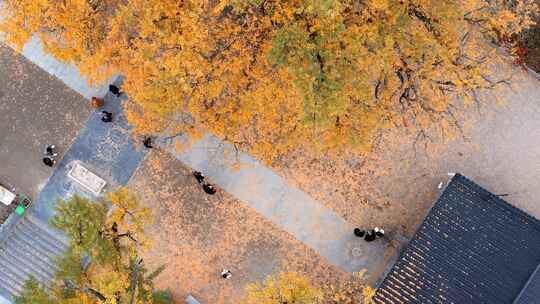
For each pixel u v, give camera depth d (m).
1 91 28.05
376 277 27.02
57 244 27.62
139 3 18.44
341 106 17.44
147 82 19.38
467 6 19.50
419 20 19.67
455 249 23.94
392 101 25.27
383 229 27.11
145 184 27.77
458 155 26.95
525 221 23.75
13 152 27.95
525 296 22.95
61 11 19.50
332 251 27.22
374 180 27.23
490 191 26.73
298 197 27.36
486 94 26.58
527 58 26.09
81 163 27.88
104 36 20.86
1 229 27.28
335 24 16.95
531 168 26.69
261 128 26.20
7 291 27.39
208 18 20.98
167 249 27.61
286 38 16.95
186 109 26.58
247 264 27.42
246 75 19.80
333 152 27.23
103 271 22.25
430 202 26.98
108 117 27.47
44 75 27.98
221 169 27.52
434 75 19.86
